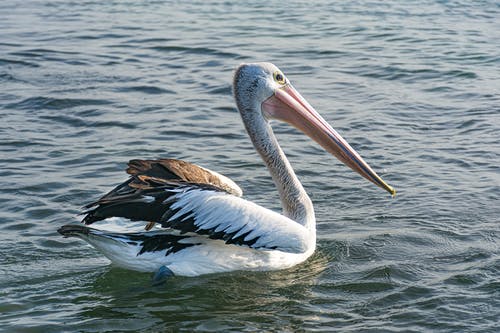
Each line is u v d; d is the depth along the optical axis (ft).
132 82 58.29
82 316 27.94
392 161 43.86
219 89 56.80
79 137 47.55
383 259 32.40
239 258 30.83
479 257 32.30
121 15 80.79
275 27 74.95
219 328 27.12
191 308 28.60
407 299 29.07
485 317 27.50
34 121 50.26
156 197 28.91
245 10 82.48
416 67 61.82
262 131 32.65
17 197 38.60
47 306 28.71
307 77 59.72
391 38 70.64
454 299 28.84
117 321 27.61
